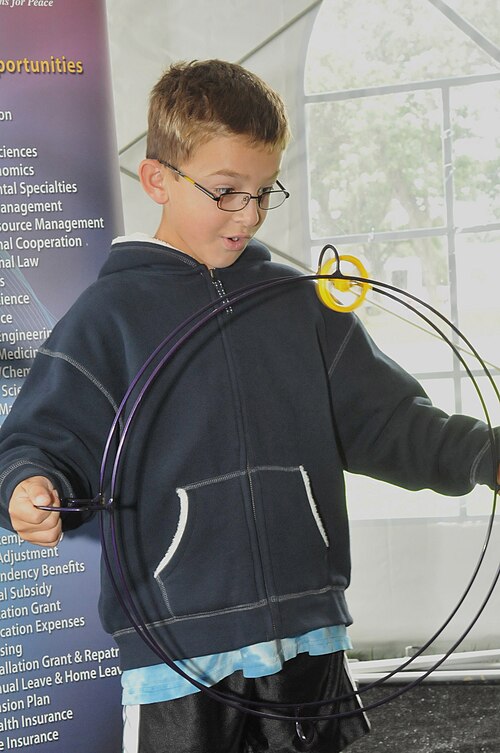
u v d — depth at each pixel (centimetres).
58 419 115
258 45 207
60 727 182
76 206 181
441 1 211
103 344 117
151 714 114
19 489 101
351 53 212
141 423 115
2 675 179
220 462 116
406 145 216
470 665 221
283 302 125
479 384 223
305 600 117
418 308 221
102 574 117
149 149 121
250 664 113
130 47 201
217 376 117
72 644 182
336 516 123
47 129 178
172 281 121
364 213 218
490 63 213
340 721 123
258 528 115
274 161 113
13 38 175
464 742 189
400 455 126
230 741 116
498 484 112
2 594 179
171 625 113
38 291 180
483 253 220
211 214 113
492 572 224
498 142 216
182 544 114
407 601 224
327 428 122
